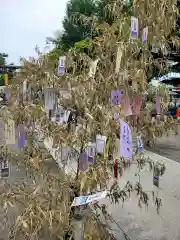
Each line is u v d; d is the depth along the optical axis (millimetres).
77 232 2088
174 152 6766
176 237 3211
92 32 2150
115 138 2082
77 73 2193
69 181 2215
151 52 2068
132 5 1962
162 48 1947
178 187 4605
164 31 1898
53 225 1745
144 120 2281
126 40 1930
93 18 2182
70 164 2635
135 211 3734
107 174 2221
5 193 1829
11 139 2420
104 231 2275
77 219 2193
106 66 2045
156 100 2256
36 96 2453
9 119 2393
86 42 2201
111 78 1931
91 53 2133
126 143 1864
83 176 2086
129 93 1923
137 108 2045
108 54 2014
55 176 2264
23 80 2455
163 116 2379
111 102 1995
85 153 2162
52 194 1931
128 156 1863
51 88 2217
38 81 2293
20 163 2547
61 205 1847
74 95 2068
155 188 4395
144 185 4469
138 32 1912
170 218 3621
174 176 5152
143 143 2572
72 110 2182
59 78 2143
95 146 2174
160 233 3275
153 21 1876
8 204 1779
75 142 2090
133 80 1923
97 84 2002
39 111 2234
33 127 2469
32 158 2338
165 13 1885
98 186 2336
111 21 2135
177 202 4070
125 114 1953
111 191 2389
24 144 2404
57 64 2322
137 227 3387
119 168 2438
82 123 2131
